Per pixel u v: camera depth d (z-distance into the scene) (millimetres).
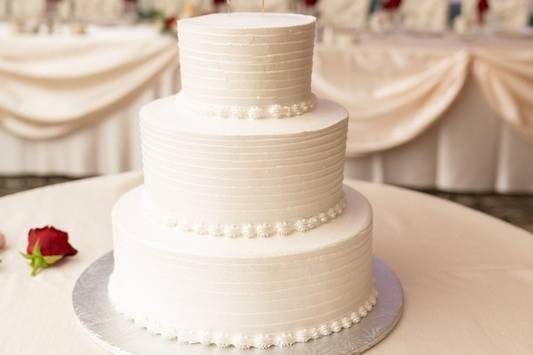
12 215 2943
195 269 1920
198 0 6344
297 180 1961
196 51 1958
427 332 2102
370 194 3246
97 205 3076
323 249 1950
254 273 1909
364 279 2145
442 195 5465
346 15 6633
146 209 2164
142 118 2039
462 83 5039
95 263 2494
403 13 6664
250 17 2135
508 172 5352
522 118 5180
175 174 1973
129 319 2105
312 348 1966
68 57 5328
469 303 2285
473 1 6441
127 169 5617
